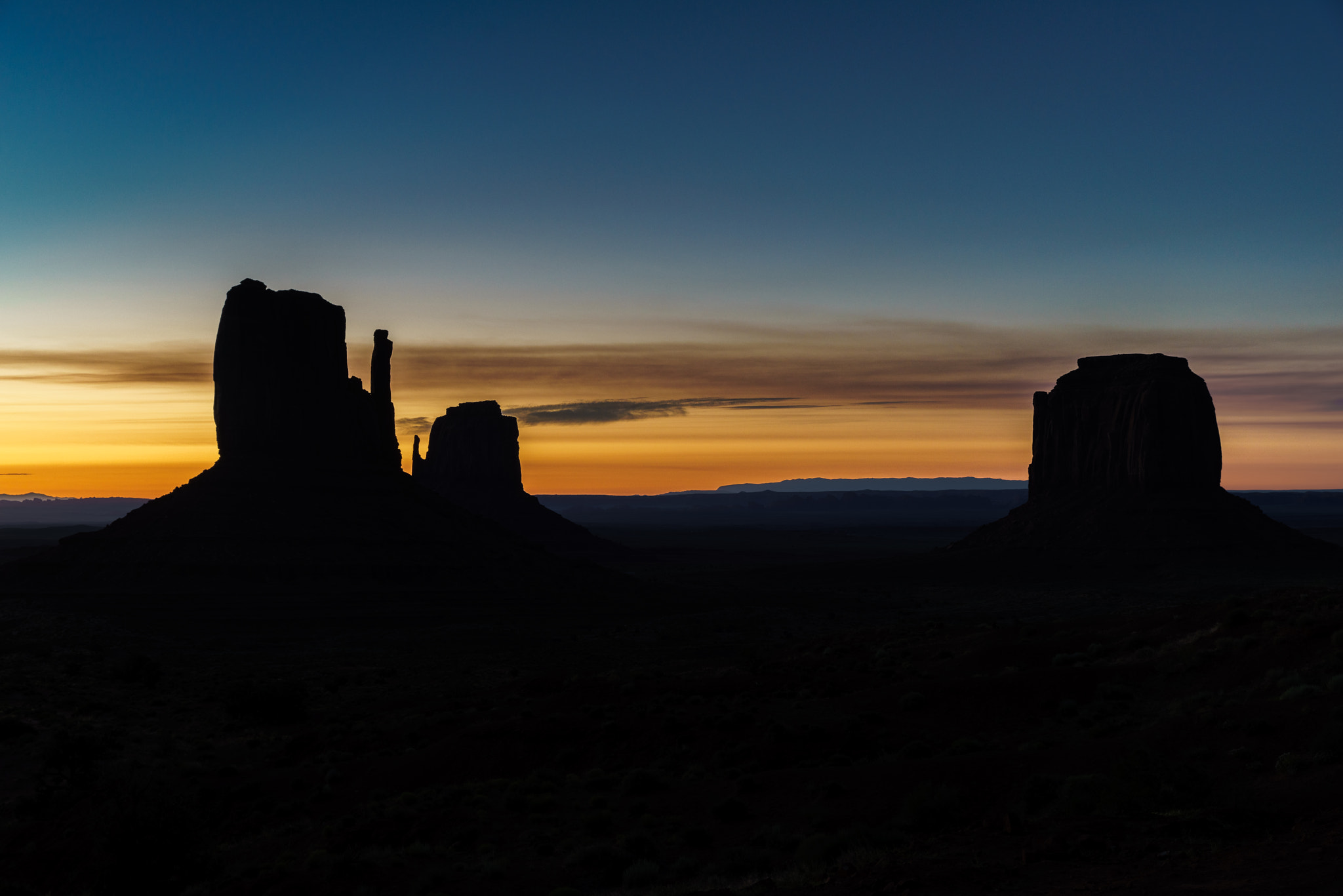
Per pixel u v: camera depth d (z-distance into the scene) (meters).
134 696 59.00
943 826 21.75
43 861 27.28
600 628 102.19
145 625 93.06
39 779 34.78
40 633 85.94
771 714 37.09
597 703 44.91
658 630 98.06
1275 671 31.67
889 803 24.08
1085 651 44.75
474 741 36.69
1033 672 38.56
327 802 32.75
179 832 23.19
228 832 29.98
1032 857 16.45
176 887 22.84
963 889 15.10
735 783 28.05
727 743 34.19
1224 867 14.68
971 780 24.55
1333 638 32.22
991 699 36.84
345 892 20.92
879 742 32.81
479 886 20.62
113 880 22.59
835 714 37.12
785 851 21.73
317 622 99.38
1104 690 35.47
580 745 35.72
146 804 23.39
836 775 26.97
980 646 50.84
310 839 26.86
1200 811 18.47
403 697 57.78
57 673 66.31
